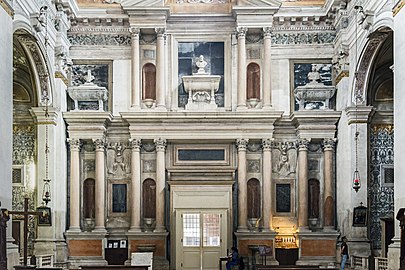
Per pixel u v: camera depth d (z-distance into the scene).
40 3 27.33
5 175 21.91
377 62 30.36
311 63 32.88
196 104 32.41
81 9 32.38
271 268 24.00
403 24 21.95
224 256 31.62
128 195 32.56
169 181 31.97
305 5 32.62
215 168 32.25
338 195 31.67
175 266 31.62
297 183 32.41
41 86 29.80
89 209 32.41
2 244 19.84
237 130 31.97
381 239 28.98
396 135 22.52
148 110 32.16
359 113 29.89
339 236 31.23
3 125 21.73
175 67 32.88
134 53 32.41
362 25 27.28
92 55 32.81
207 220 31.88
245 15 32.25
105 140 32.38
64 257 30.58
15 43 27.38
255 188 32.56
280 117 31.89
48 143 30.19
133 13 32.16
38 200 30.14
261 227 32.03
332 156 32.06
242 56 32.28
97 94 32.06
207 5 33.12
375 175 31.09
